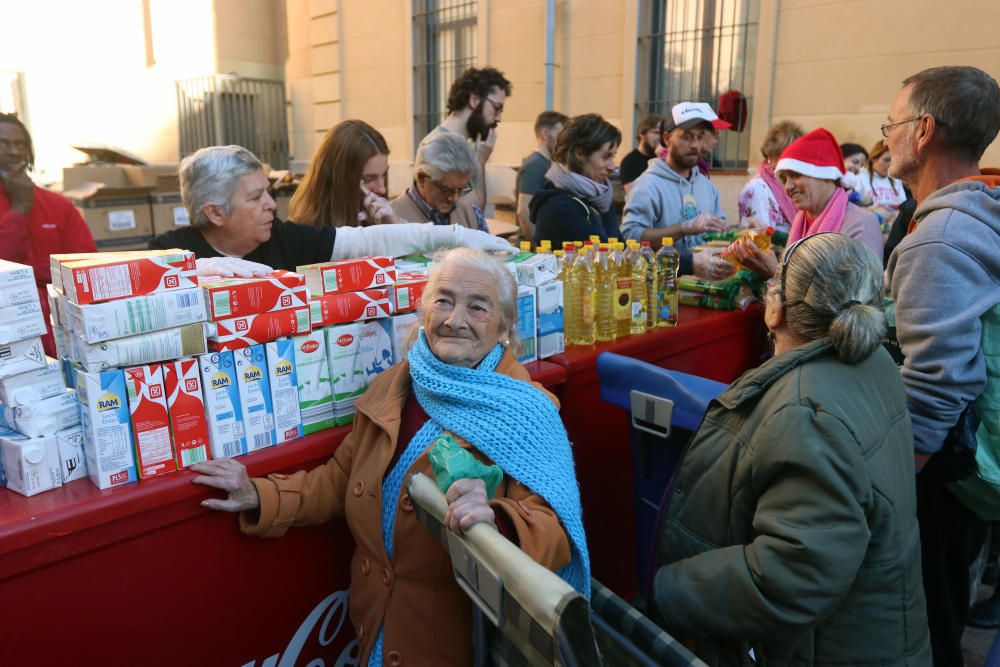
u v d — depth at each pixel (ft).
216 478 4.50
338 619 5.54
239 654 4.97
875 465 4.26
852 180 14.96
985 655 7.84
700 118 10.91
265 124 36.81
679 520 5.02
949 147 5.86
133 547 4.33
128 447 4.32
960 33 16.46
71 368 4.48
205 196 6.17
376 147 8.73
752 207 12.73
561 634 2.82
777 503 4.24
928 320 5.38
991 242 5.29
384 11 30.09
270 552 5.01
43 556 3.93
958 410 5.39
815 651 4.56
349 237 7.14
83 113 43.78
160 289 4.29
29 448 4.09
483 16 25.86
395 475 4.71
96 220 15.10
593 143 9.68
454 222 9.94
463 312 4.71
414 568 4.63
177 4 37.91
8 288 3.96
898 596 4.48
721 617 4.44
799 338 4.76
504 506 4.09
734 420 4.72
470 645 4.71
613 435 7.41
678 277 9.82
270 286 4.79
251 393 4.81
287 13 36.22
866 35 17.85
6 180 7.96
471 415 4.54
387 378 5.16
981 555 7.88
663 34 21.94
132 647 4.42
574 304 7.34
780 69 19.52
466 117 12.16
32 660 4.01
